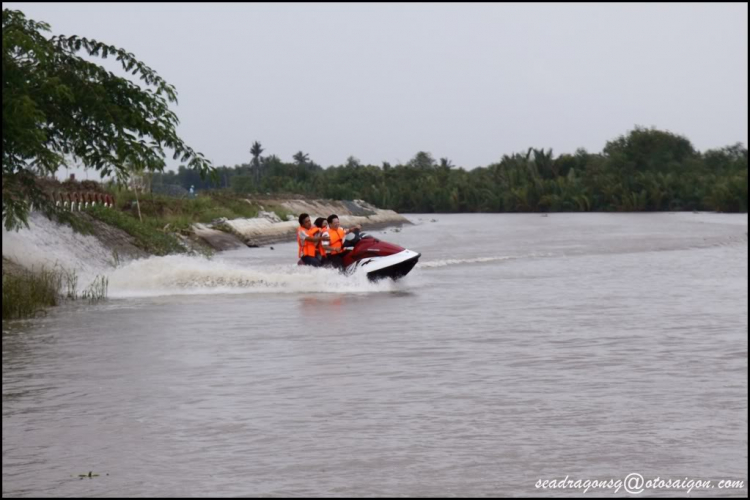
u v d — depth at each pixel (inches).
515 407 537.3
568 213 7062.0
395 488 396.8
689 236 2920.8
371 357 712.4
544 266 1711.4
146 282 1300.4
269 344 785.6
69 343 799.1
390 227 4451.3
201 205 3083.2
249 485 402.6
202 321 944.3
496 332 848.3
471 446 457.7
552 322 917.2
